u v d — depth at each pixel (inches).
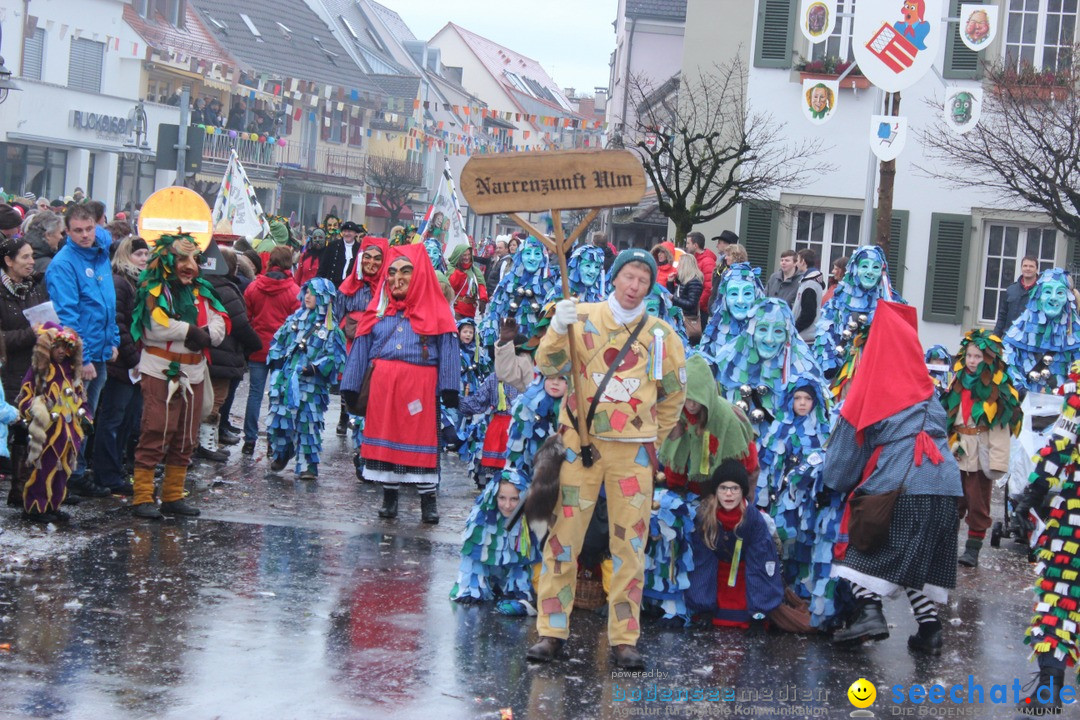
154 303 355.3
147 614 271.0
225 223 756.0
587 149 259.0
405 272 385.7
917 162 884.0
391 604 292.8
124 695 222.8
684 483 297.1
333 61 2080.5
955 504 275.9
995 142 781.3
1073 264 877.2
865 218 609.9
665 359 257.8
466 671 249.1
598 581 298.8
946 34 869.8
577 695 239.5
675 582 293.9
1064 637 242.7
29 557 310.3
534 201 259.6
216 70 1582.2
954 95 685.9
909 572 270.7
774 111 899.4
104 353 370.0
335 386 457.4
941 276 888.3
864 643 288.0
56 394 344.5
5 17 1347.2
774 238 906.7
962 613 322.7
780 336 307.7
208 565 314.8
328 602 290.7
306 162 1923.0
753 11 898.7
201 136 692.1
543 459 257.9
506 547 296.0
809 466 295.4
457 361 387.9
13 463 361.1
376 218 2299.5
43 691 222.1
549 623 259.1
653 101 1165.7
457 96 2566.4
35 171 1445.6
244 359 471.5
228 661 244.7
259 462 478.3
